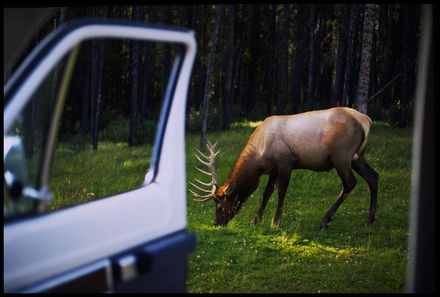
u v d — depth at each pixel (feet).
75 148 64.08
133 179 38.96
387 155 47.37
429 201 8.59
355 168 29.53
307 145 28.58
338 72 83.76
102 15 84.07
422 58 8.75
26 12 7.06
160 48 107.55
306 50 121.60
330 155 28.48
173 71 9.18
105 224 7.70
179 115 9.19
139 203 8.33
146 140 73.26
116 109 107.96
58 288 6.79
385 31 108.58
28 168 7.26
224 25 125.29
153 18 93.71
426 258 8.64
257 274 20.62
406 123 76.02
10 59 7.13
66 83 7.00
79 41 6.95
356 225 28.68
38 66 6.63
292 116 29.40
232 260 22.38
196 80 128.98
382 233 26.94
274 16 116.78
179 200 9.08
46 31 59.06
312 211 31.37
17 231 6.62
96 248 7.48
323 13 115.96
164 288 8.43
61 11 54.24
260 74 140.97
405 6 87.86
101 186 36.55
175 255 8.55
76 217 7.34
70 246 7.14
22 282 6.55
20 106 6.50
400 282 19.48
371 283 19.45
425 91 8.62
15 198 6.98
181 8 117.80
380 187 36.91
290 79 137.08
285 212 31.65
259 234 26.55
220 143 62.34
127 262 7.66
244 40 129.70
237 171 28.96
